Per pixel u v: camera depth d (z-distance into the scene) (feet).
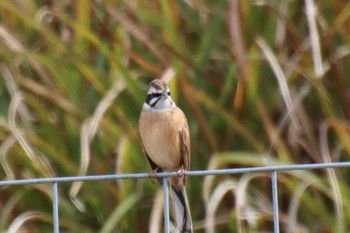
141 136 33.86
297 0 43.21
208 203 37.70
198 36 43.55
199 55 41.81
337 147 41.22
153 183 40.29
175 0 43.09
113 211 39.88
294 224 37.58
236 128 40.16
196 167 40.52
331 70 41.78
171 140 33.14
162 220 39.88
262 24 42.55
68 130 40.96
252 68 40.22
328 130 42.32
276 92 41.68
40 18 41.68
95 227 41.16
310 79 40.37
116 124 40.96
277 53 41.83
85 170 37.65
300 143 40.22
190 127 40.52
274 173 26.05
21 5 43.27
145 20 42.27
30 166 40.70
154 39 42.32
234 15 41.29
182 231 31.89
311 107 42.22
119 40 41.47
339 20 41.78
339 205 37.45
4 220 39.37
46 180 25.85
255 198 40.19
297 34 42.34
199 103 41.45
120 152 39.17
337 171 41.19
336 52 41.75
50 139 40.91
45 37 41.37
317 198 40.22
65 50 40.93
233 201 40.83
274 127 41.42
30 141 40.52
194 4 43.01
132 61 42.63
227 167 40.24
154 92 33.37
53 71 41.16
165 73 39.58
